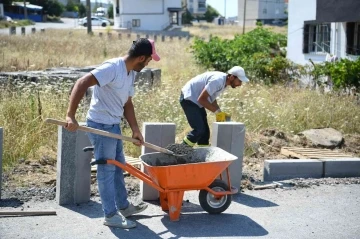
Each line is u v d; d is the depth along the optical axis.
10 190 6.18
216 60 18.30
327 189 6.78
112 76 4.88
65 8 89.75
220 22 84.94
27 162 7.25
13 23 58.91
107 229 5.15
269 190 6.66
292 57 20.05
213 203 5.62
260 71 15.91
